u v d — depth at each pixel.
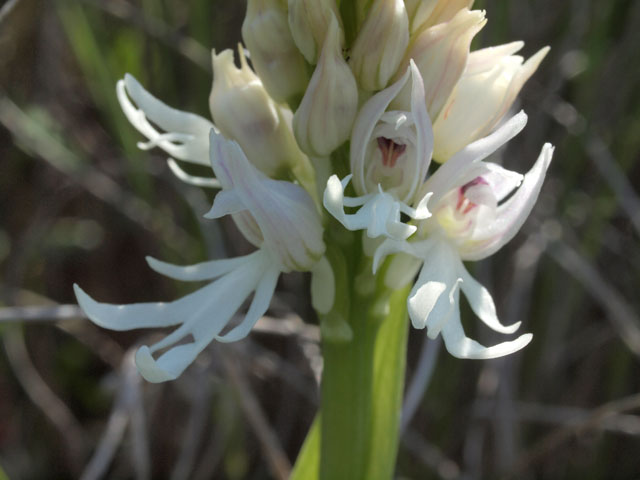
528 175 0.07
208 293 0.08
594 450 0.15
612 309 0.13
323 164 0.08
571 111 0.14
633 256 0.15
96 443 0.16
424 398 0.14
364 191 0.07
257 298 0.08
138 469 0.11
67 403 0.17
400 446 0.14
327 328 0.08
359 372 0.08
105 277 0.17
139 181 0.15
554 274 0.14
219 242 0.14
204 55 0.13
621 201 0.14
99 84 0.14
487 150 0.07
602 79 0.14
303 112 0.07
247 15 0.07
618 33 0.15
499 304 0.15
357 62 0.07
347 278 0.08
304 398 0.15
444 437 0.14
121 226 0.17
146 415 0.15
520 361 0.15
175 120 0.08
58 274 0.17
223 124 0.08
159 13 0.14
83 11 0.14
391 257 0.08
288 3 0.07
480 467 0.15
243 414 0.15
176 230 0.15
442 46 0.07
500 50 0.08
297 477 0.09
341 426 0.08
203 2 0.13
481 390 0.14
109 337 0.17
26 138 0.15
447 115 0.08
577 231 0.15
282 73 0.07
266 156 0.08
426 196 0.07
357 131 0.07
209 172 0.14
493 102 0.08
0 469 0.09
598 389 0.16
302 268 0.07
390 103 0.07
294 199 0.07
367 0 0.07
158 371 0.07
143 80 0.14
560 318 0.14
